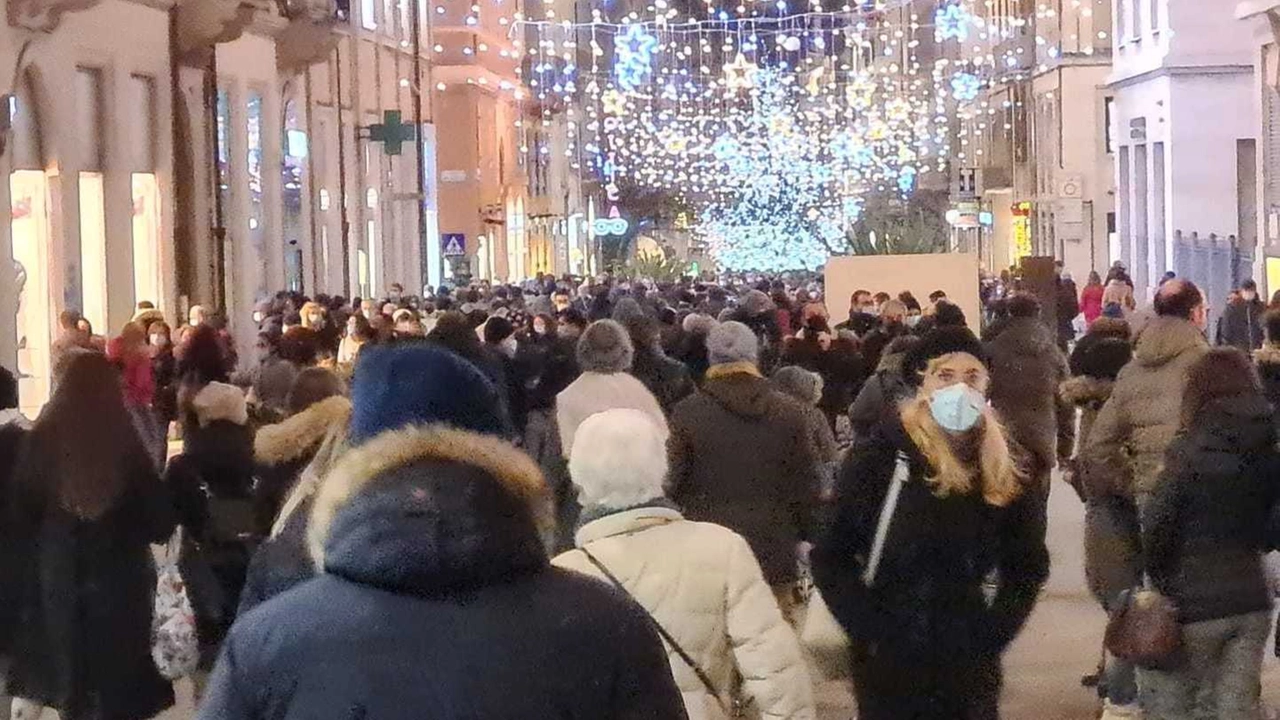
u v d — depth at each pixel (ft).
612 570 20.29
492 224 192.03
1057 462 50.31
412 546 11.79
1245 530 26.32
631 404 35.58
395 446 12.39
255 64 109.91
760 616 20.47
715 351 30.09
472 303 95.66
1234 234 138.92
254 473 27.20
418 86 152.35
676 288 127.24
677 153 217.77
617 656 12.05
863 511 22.97
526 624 11.90
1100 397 39.32
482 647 11.75
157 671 28.63
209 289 99.35
